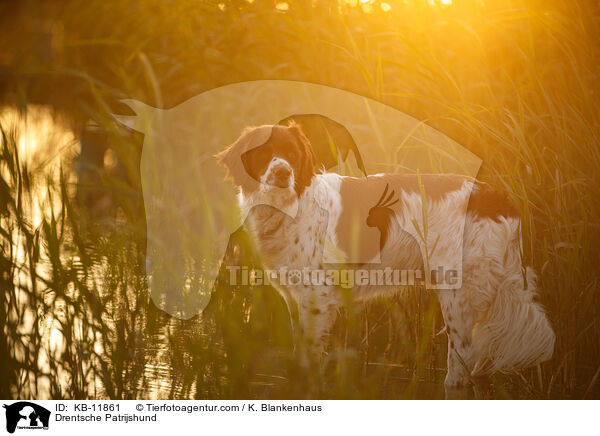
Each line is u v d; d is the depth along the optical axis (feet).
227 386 13.33
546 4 21.89
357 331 17.76
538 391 15.08
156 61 27.94
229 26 28.40
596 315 16.39
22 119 20.61
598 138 17.89
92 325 14.56
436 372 16.26
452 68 23.00
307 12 27.14
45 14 30.58
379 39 25.53
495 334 15.87
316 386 13.65
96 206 24.00
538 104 19.30
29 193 16.62
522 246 16.71
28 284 16.88
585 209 17.28
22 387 13.44
